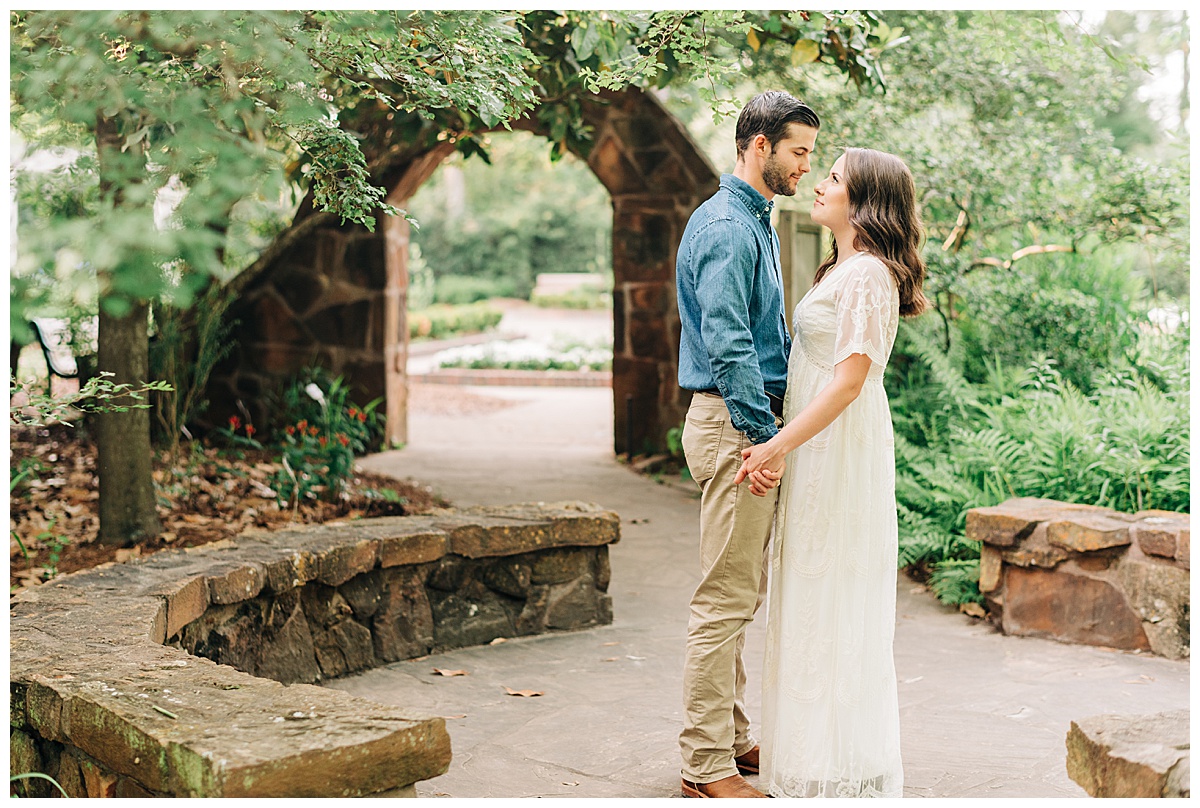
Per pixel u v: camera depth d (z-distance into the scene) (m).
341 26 2.61
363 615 3.89
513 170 32.16
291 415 8.68
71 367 6.41
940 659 4.05
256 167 1.67
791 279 5.60
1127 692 3.58
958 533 5.38
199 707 2.13
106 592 3.08
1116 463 4.96
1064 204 6.75
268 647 3.54
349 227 9.09
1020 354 6.62
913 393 6.52
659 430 8.89
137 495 5.07
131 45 2.24
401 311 9.59
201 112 1.90
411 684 3.71
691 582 5.25
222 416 9.10
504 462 8.80
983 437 5.42
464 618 4.20
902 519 5.39
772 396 2.69
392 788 1.99
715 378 2.50
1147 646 4.07
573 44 4.03
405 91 3.08
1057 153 7.00
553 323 27.36
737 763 2.90
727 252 2.52
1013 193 6.66
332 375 9.20
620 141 8.74
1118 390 5.59
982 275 6.85
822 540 2.60
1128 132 13.55
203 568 3.38
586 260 33.53
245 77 2.30
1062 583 4.28
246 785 1.81
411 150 8.49
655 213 8.77
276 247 9.04
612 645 4.23
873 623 2.63
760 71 6.56
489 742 3.10
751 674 3.93
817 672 2.60
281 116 2.34
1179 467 4.78
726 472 2.60
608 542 4.50
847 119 6.73
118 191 1.59
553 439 10.76
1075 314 6.68
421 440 10.54
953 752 3.01
